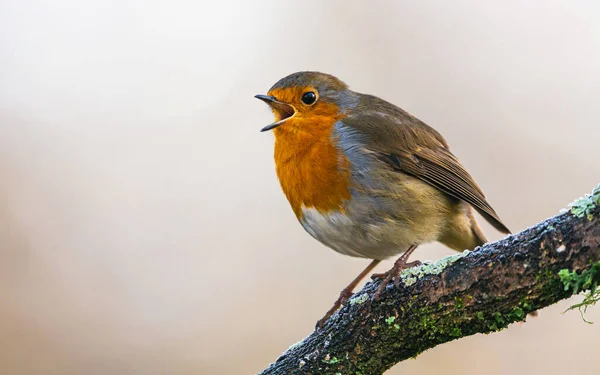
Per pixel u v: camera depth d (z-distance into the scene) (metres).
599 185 5.29
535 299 5.48
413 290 5.99
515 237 5.61
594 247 5.18
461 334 5.90
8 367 11.61
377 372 6.37
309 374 6.50
